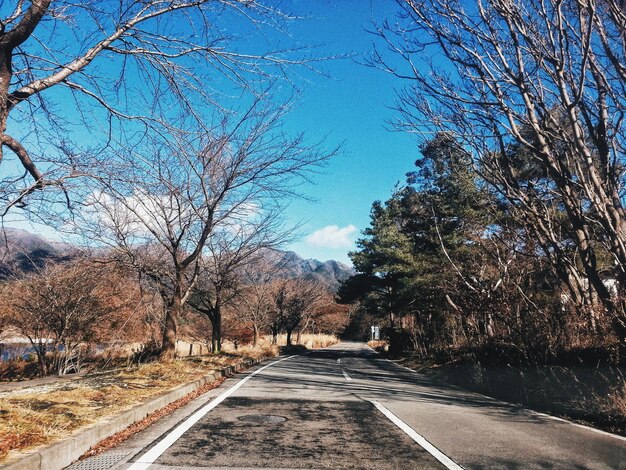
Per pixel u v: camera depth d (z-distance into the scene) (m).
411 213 30.27
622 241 8.19
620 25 7.67
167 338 15.18
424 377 17.88
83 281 17.72
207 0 6.37
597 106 8.86
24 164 5.96
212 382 12.98
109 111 6.78
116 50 6.34
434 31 8.72
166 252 16.72
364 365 23.98
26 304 18.86
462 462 5.25
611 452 5.86
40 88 5.66
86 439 5.33
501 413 9.02
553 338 11.00
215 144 13.24
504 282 14.47
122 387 9.55
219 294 21.94
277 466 4.90
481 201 16.97
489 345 14.15
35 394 8.12
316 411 8.39
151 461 4.96
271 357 28.77
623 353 8.73
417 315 28.95
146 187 10.60
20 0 5.52
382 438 6.38
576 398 9.15
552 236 11.37
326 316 69.56
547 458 5.50
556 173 9.20
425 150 14.96
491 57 8.91
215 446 5.67
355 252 43.47
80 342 20.61
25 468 4.07
